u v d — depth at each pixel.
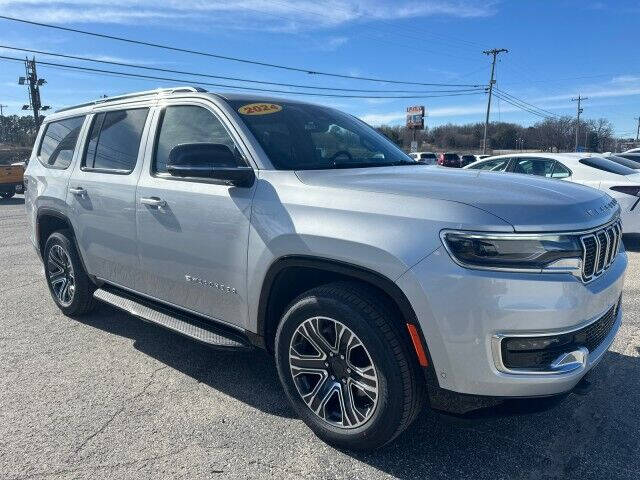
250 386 3.70
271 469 2.76
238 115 3.46
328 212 2.78
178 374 3.90
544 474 2.70
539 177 3.34
